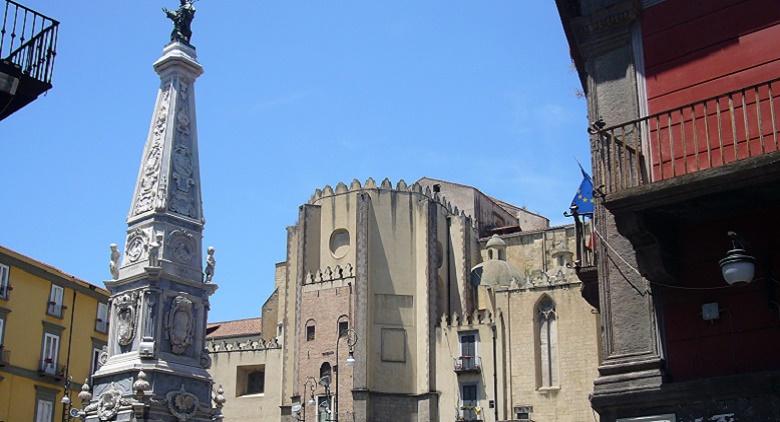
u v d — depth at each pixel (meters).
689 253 16.86
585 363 66.25
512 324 70.19
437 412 72.00
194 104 35.72
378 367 73.94
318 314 76.19
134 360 31.48
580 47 19.64
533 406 67.19
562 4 20.83
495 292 72.19
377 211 78.44
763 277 15.91
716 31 17.70
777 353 15.50
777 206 16.00
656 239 16.27
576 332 67.31
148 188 34.06
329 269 77.06
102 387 32.12
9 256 57.31
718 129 15.68
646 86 18.34
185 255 33.72
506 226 96.38
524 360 68.81
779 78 15.18
